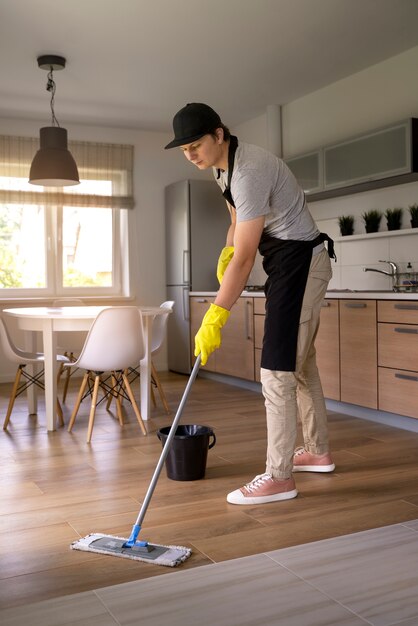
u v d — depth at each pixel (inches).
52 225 246.4
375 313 149.9
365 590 65.2
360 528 85.8
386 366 147.6
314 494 101.2
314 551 76.3
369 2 148.9
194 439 108.1
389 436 140.9
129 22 156.4
